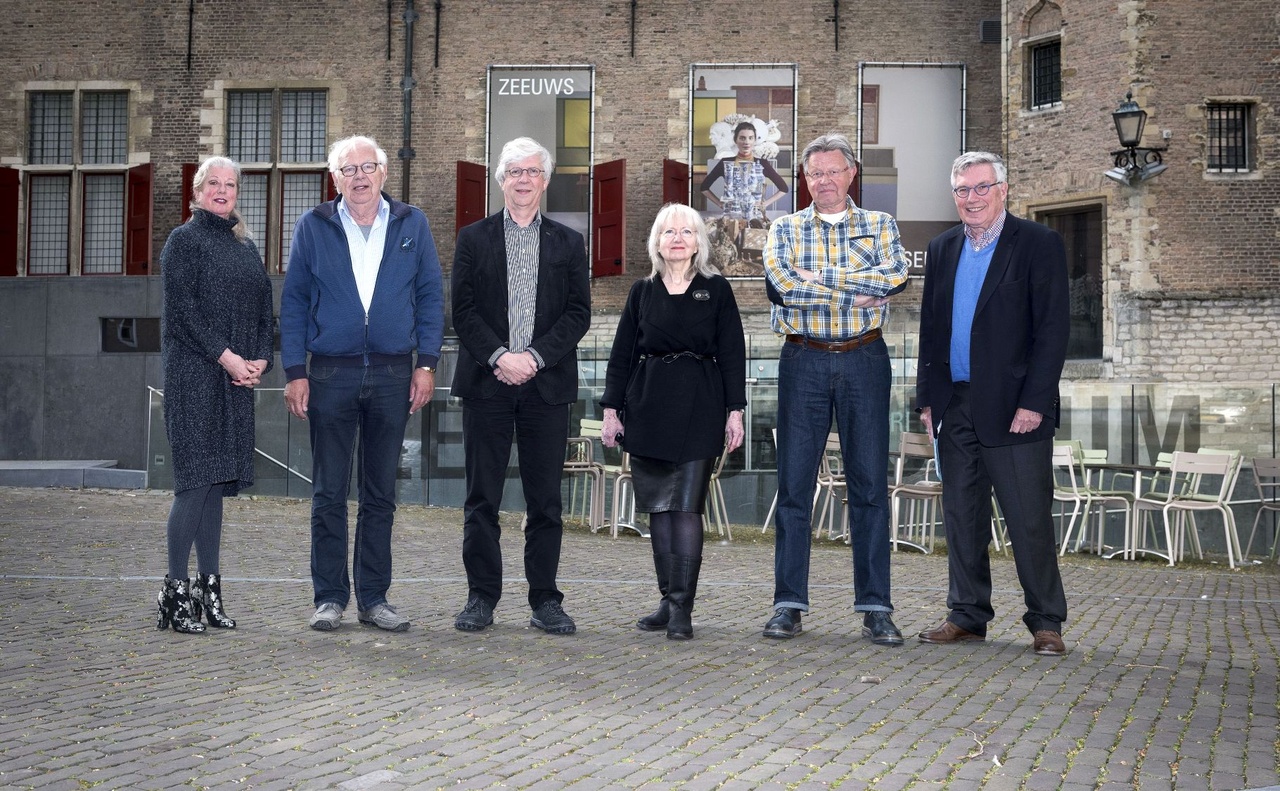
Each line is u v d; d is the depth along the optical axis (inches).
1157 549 458.9
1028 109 644.7
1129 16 599.5
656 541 191.8
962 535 192.1
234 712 131.8
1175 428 492.1
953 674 160.7
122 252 738.8
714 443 189.0
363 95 724.7
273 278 727.7
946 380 194.1
